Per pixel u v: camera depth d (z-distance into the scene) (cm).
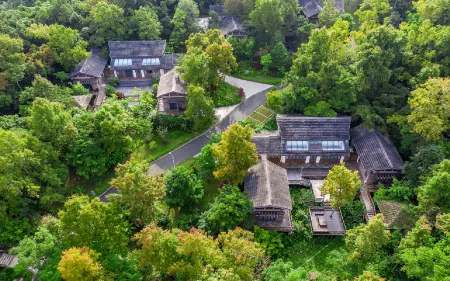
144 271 4672
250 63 9662
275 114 7950
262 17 9175
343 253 5091
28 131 6116
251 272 4384
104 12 8950
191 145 7331
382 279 4081
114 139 6350
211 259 4312
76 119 6519
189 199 5809
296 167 6788
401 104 6994
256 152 6669
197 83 7456
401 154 6775
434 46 7131
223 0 10969
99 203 4394
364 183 6444
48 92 7088
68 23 9475
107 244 4325
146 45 9075
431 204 4981
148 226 4488
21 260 4231
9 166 5112
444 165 5044
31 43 8538
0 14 8381
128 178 4716
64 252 3891
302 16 9994
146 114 7631
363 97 7144
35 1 10206
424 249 4312
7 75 7150
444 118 6038
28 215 5441
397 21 9600
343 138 6656
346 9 11525
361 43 7588
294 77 7344
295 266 5378
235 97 8544
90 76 8419
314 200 6166
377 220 4519
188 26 9994
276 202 5447
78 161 6031
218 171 5784
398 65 7362
